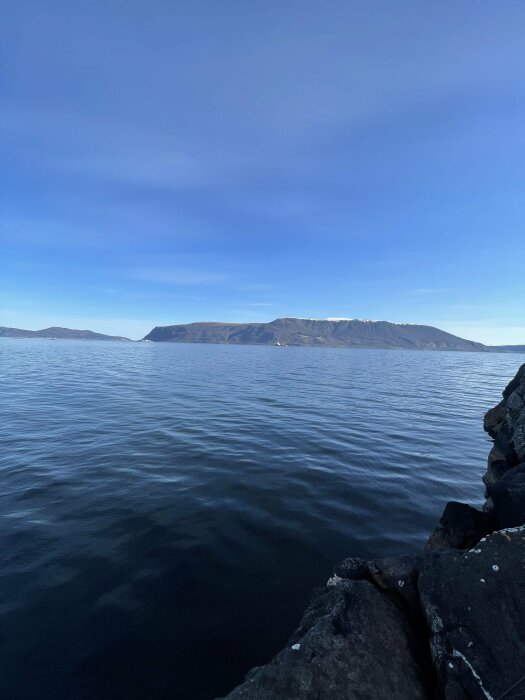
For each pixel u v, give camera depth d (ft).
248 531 29.22
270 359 339.36
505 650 11.93
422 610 14.43
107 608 20.40
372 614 14.32
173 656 17.57
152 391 104.47
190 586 22.49
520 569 14.29
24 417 66.74
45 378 127.85
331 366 258.16
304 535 28.84
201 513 32.07
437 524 31.55
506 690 10.88
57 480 38.17
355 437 59.67
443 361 414.00
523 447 37.40
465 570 14.83
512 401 46.26
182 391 106.93
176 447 50.98
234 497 35.53
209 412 76.54
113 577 23.08
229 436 57.77
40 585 22.08
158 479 39.34
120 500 34.14
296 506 33.91
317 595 17.60
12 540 26.78
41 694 15.53
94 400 86.07
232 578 23.40
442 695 11.48
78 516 30.86
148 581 22.84
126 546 26.63
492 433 54.80
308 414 78.13
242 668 17.08
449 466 47.14
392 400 103.50
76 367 177.37
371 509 33.78
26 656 17.28
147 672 16.72
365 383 149.28
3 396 88.12
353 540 28.35
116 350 416.46
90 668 16.80
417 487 39.68
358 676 12.03
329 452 51.01
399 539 28.73
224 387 120.78
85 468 41.86
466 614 13.30
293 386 130.41
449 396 117.60
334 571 18.52
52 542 26.78
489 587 13.94
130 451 48.55
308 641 13.10
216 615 20.25
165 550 26.22
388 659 12.66
